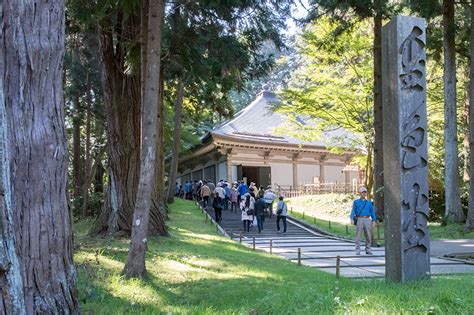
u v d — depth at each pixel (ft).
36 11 14.03
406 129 21.17
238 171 111.75
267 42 45.96
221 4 37.52
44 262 13.69
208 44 40.57
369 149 79.51
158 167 60.44
